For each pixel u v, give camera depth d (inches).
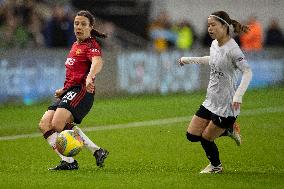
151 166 1392.7
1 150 1640.0
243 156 1529.3
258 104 2495.1
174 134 1872.5
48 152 1601.9
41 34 2861.7
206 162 1450.5
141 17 3385.8
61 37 2851.9
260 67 3038.9
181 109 2377.0
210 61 1229.1
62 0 3228.3
